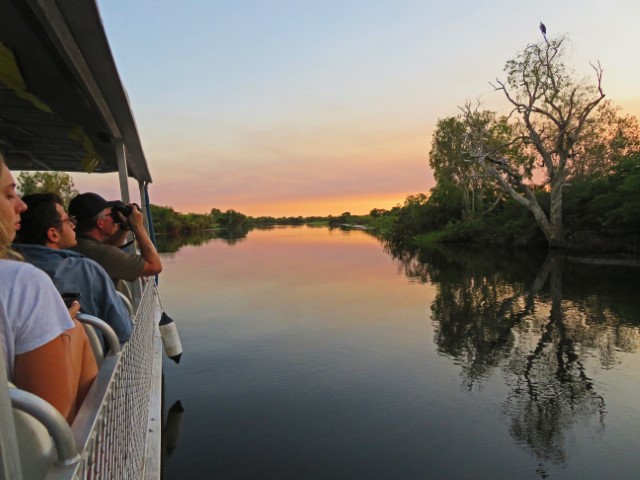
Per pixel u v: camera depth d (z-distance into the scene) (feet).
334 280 59.82
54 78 7.81
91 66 7.86
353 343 29.45
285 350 27.71
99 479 3.87
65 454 2.95
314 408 19.25
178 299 45.55
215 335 31.30
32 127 13.07
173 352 21.22
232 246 143.02
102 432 4.02
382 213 395.75
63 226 6.40
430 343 29.71
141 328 9.03
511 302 43.24
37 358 3.42
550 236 96.84
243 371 23.81
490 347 28.91
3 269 3.39
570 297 45.03
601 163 109.70
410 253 104.94
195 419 18.02
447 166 150.41
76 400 4.51
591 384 22.72
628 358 26.76
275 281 59.06
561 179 94.43
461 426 17.94
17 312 3.36
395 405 19.74
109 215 9.05
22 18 5.65
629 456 15.85
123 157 13.57
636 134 110.42
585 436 17.29
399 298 46.06
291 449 15.61
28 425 3.12
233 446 15.83
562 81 94.02
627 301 42.37
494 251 102.37
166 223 261.44
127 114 11.34
